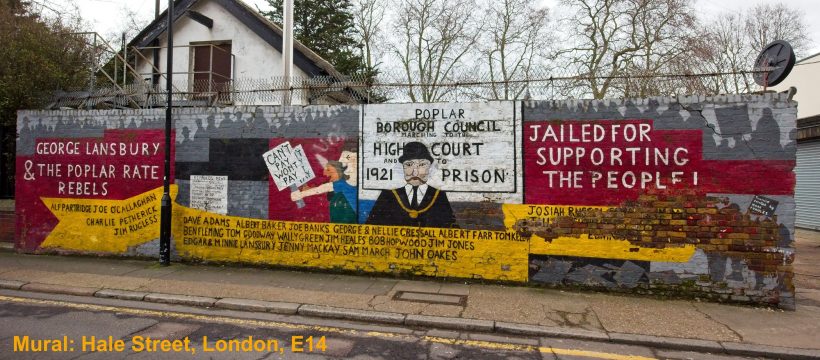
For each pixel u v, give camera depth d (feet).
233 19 53.52
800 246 42.83
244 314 21.52
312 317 21.24
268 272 28.45
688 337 18.54
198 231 30.42
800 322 20.49
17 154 34.01
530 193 25.59
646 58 85.56
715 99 23.40
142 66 53.78
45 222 33.32
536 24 97.55
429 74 94.58
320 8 96.07
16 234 33.83
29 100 38.68
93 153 32.53
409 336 18.93
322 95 32.71
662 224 23.97
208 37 53.98
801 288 27.02
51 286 25.05
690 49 79.71
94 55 40.93
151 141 31.53
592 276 24.76
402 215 27.25
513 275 25.70
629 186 24.39
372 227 27.66
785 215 22.56
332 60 91.71
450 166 26.66
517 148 25.81
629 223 24.35
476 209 26.25
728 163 23.25
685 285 23.65
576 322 20.10
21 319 20.21
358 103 29.66
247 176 29.73
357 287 25.12
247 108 29.84
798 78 71.00
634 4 86.43
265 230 29.35
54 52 41.34
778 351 17.29
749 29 99.09
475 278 26.20
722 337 18.57
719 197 23.32
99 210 32.37
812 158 53.72
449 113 26.76
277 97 34.83
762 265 22.79
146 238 31.55
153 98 39.27
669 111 23.98
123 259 31.73
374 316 20.62
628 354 17.35
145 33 54.24
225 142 30.09
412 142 27.22
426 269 26.86
